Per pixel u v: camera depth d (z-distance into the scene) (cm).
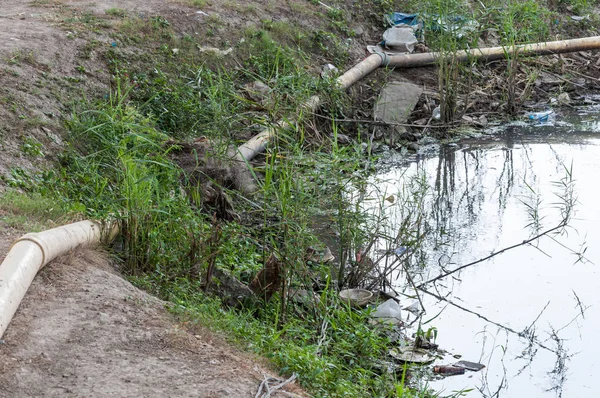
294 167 988
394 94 1418
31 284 779
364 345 858
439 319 937
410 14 1638
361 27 1597
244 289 891
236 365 727
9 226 858
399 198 1138
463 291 982
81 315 754
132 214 876
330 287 955
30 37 1239
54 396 678
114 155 1026
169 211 908
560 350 895
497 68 1585
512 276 1007
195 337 755
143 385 693
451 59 1450
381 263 1027
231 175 1088
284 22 1492
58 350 717
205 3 1446
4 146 1031
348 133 1351
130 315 764
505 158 1318
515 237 1084
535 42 1631
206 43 1373
